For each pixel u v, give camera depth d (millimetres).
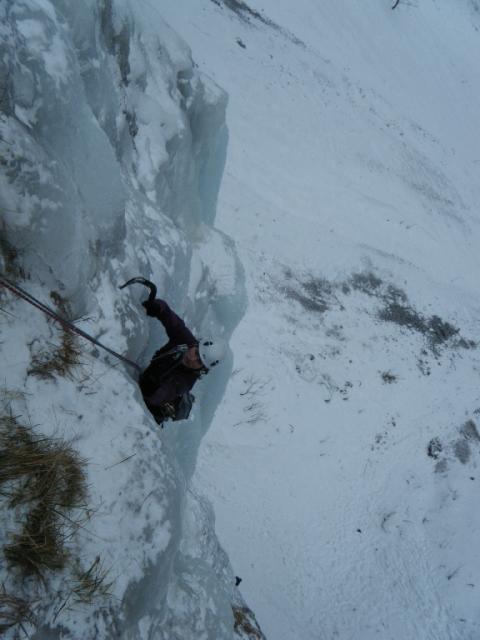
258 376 15133
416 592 13750
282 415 14867
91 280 3471
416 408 17156
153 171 6285
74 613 2354
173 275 4926
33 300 2883
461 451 16703
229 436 13883
